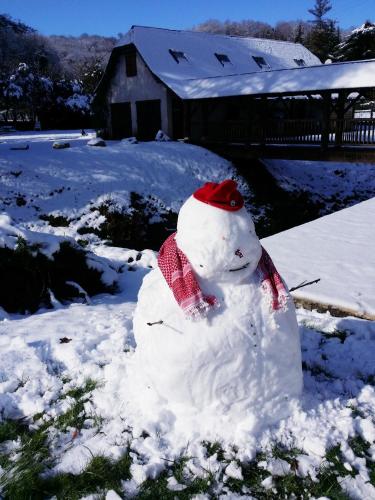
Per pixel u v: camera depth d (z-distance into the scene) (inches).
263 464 108.8
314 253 285.3
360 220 361.1
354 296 215.6
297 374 119.3
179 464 111.0
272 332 112.7
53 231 594.6
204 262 106.6
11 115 2225.6
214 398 114.3
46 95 1808.6
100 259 315.6
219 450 114.0
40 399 138.0
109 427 124.2
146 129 1129.4
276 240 317.7
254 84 861.2
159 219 698.8
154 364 117.0
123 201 684.1
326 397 129.4
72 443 120.1
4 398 138.8
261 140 859.4
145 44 1098.1
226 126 930.7
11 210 609.0
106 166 762.8
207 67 1164.5
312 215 813.2
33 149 858.1
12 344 178.1
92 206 658.8
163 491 104.0
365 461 109.5
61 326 203.6
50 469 111.3
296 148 796.6
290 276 248.2
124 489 104.9
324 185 973.8
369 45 2129.7
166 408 123.0
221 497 102.1
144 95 1101.1
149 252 390.0
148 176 773.3
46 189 665.0
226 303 110.4
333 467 108.3
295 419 119.3
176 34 1220.5
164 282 117.6
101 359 159.3
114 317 213.0
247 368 111.3
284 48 1499.8
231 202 106.1
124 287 311.7
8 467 112.2
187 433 117.8
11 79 1786.4
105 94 1208.8
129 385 135.8
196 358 110.3
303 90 765.3
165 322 113.2
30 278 255.9
